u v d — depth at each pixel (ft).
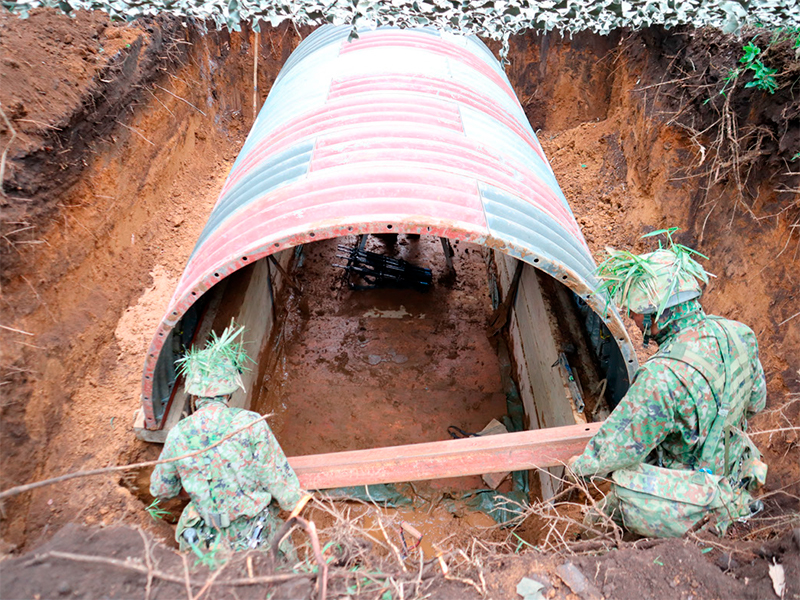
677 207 16.85
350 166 11.76
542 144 25.39
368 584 7.45
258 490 10.00
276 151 13.56
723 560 7.95
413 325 22.22
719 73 15.15
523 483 15.97
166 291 16.56
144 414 12.03
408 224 10.11
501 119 15.72
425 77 15.84
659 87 18.84
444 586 7.61
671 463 8.68
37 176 12.64
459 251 26.23
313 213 10.44
